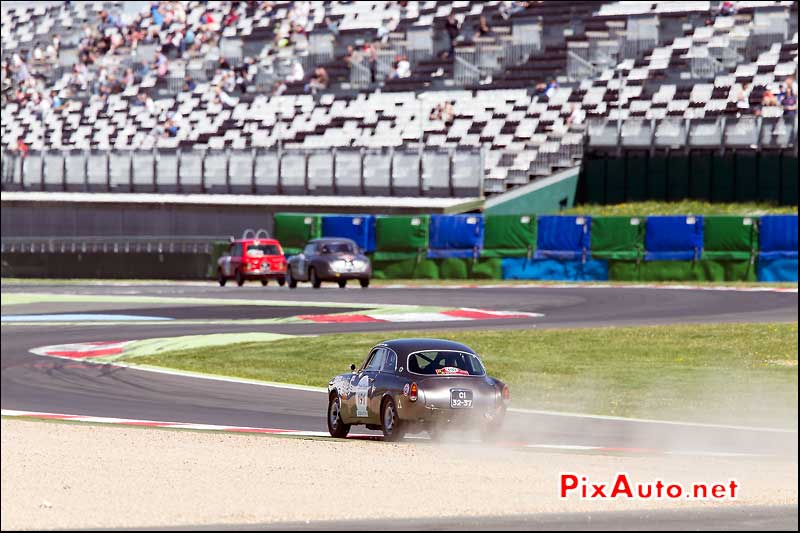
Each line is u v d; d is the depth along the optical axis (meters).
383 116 127.38
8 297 89.94
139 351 58.28
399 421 31.22
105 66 166.75
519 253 91.38
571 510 22.31
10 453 31.30
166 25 172.25
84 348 60.41
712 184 104.19
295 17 161.50
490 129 118.38
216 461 29.53
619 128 107.75
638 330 57.88
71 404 43.44
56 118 159.25
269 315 71.44
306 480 26.23
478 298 76.56
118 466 28.92
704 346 52.88
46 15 193.38
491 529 19.98
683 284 82.38
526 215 91.44
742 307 67.00
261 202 111.81
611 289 80.06
